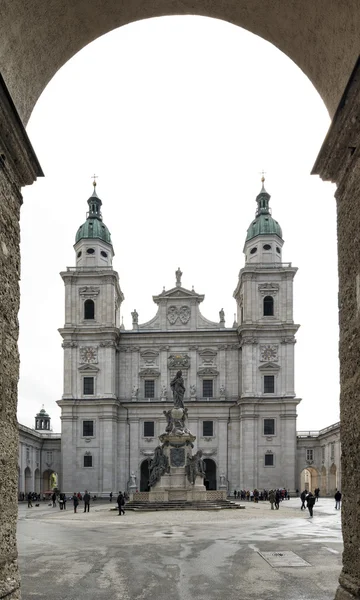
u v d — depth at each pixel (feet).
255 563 78.23
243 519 161.27
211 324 360.69
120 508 183.83
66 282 353.51
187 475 208.33
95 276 351.87
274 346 345.72
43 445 365.61
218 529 130.41
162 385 353.31
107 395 340.39
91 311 352.08
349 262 45.32
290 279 351.25
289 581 64.85
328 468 335.06
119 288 368.27
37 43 48.11
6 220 43.98
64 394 342.64
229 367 355.36
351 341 44.32
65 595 58.34
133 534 120.57
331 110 52.06
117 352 357.82
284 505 240.94
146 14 53.11
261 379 343.05
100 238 369.09
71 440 336.90
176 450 210.38
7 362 42.88
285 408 337.72
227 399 351.05
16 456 44.09
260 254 360.48
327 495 335.47
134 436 345.31
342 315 46.73
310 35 49.37
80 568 75.51
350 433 44.09
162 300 363.56
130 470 342.23
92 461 334.85
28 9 44.39
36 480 359.87
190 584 63.57
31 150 46.96
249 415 336.49
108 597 57.21
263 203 375.04
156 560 82.12
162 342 357.82
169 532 123.85
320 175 51.62
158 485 208.54
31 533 124.77
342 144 46.03
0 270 42.16
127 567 76.02
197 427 345.72
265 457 334.44
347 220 46.09
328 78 50.49
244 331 345.31
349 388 44.50
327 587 61.31
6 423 42.19
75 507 206.18
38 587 62.64
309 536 113.60
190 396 349.20
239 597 56.59
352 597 41.57
